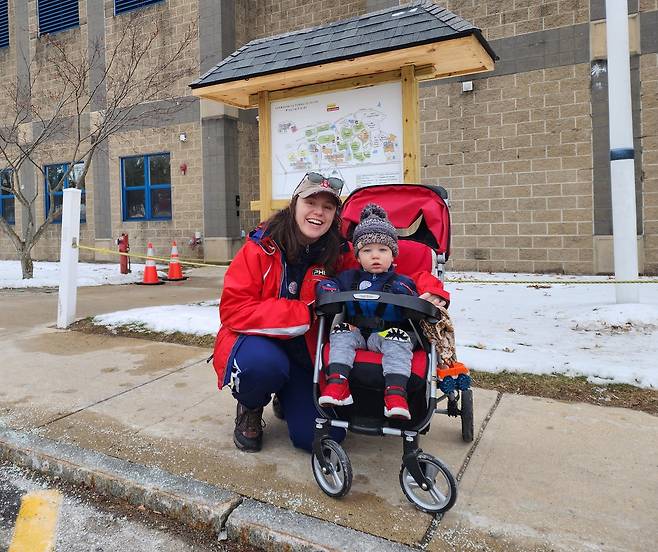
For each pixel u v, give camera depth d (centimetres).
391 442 283
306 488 234
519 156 982
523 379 368
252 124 1438
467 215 1030
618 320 493
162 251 1450
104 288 925
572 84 938
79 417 321
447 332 244
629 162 528
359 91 523
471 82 1004
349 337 231
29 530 219
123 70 1288
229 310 255
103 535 215
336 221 270
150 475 244
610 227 925
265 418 321
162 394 364
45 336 545
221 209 1352
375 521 207
